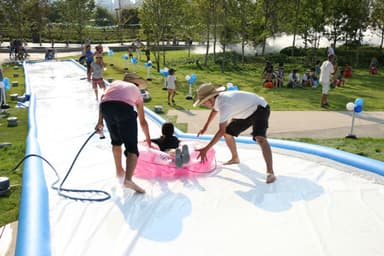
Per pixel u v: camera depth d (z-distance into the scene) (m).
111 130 4.64
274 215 3.92
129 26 57.34
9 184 5.67
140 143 5.50
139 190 4.43
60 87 14.84
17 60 29.08
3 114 11.19
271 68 18.80
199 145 5.70
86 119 9.30
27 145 6.73
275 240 3.48
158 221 3.84
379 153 7.63
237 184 4.70
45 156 6.10
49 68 22.19
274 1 29.45
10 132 9.28
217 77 22.27
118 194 4.46
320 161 5.48
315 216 3.89
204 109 12.41
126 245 3.42
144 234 3.61
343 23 28.72
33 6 40.12
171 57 32.72
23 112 11.50
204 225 3.75
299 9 29.06
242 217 3.89
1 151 7.53
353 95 16.17
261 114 4.73
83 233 3.65
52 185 4.78
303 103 13.96
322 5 28.11
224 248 3.38
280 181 4.77
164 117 11.14
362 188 4.55
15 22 37.44
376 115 11.73
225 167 5.30
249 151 6.03
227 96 4.66
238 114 4.75
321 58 29.16
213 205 4.16
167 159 4.90
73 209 4.12
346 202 4.19
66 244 3.47
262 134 4.74
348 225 3.71
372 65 25.05
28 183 4.77
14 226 4.66
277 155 5.81
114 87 4.63
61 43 46.75
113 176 5.06
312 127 10.11
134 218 3.90
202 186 4.65
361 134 9.47
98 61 11.84
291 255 3.26
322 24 28.48
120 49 39.31
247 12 28.59
